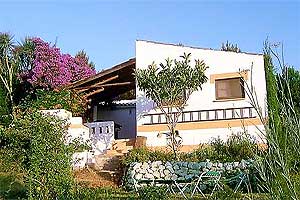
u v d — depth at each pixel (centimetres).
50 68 2383
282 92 428
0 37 2559
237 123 2017
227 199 730
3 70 2450
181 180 1628
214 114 2064
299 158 416
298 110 434
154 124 2142
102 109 2769
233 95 2055
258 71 1980
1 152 1130
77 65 2644
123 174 1748
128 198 1121
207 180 1164
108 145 2188
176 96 1895
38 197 1045
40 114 1143
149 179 1641
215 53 2098
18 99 2445
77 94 2269
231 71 2058
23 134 1112
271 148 417
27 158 1100
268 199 436
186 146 2081
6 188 1133
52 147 1095
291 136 411
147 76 1906
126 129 2747
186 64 1920
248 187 551
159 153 1841
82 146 1238
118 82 2366
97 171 1855
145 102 2169
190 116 2097
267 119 432
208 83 2094
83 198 1027
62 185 1044
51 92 2247
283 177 409
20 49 2572
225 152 1780
